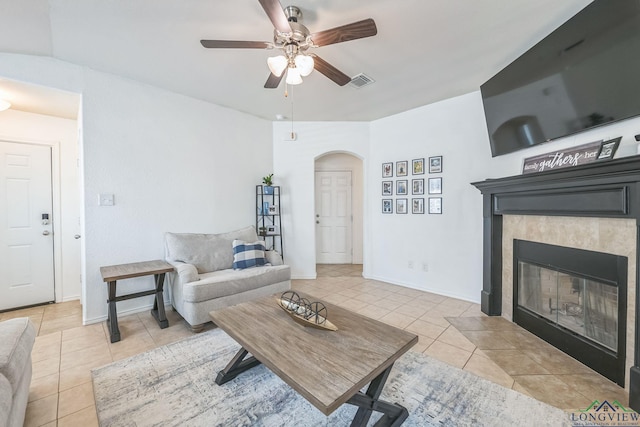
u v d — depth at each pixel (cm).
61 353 219
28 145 321
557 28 209
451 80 299
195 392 173
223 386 179
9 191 310
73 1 180
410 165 395
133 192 303
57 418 152
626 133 183
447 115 354
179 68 274
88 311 275
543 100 231
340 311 192
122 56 252
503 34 219
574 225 211
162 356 215
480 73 282
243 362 194
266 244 433
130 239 301
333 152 456
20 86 250
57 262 337
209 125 365
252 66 270
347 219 579
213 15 196
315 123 443
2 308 307
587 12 185
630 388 160
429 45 234
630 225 171
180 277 267
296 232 446
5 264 309
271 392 174
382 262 434
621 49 170
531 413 155
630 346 170
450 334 252
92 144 276
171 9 190
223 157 380
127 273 248
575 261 210
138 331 259
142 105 307
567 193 208
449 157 354
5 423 103
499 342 236
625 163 161
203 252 317
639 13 158
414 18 200
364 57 253
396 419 147
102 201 283
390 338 153
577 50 197
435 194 369
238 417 154
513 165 288
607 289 190
